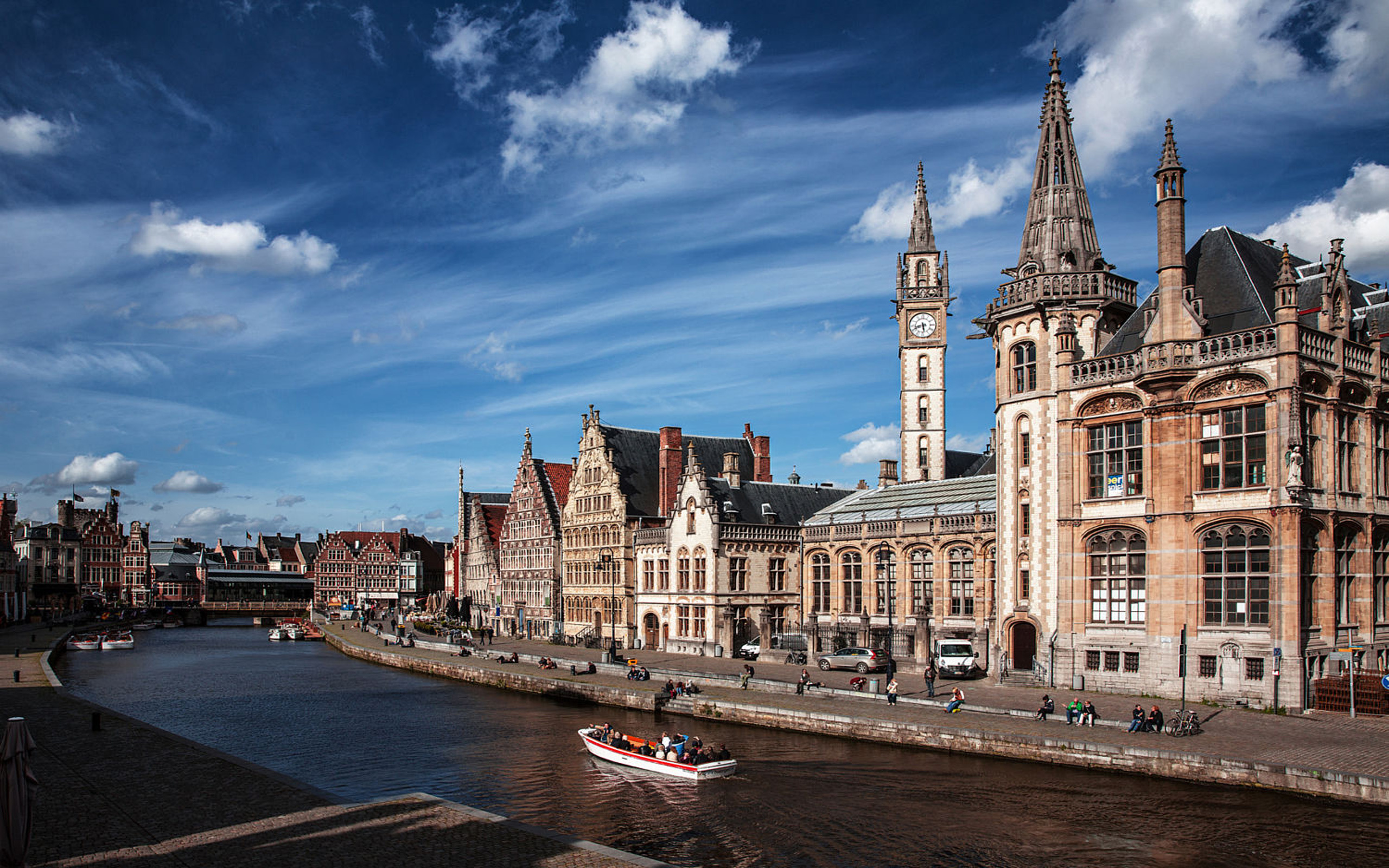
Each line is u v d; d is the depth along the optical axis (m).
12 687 61.69
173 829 26.88
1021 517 58.00
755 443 108.25
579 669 75.06
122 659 110.00
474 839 25.86
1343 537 48.62
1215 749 37.44
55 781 32.97
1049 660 54.72
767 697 56.62
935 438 91.56
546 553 117.69
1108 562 52.75
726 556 85.81
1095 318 57.03
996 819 34.16
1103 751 39.09
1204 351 48.69
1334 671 46.28
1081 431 54.38
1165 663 49.22
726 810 36.41
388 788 40.94
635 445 106.94
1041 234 61.19
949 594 70.88
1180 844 30.77
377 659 104.38
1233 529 47.28
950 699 51.38
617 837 33.25
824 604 82.75
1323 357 47.06
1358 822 31.94
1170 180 51.22
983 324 62.75
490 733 54.81
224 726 58.59
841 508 85.62
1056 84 62.69
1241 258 51.66
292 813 28.56
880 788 38.84
